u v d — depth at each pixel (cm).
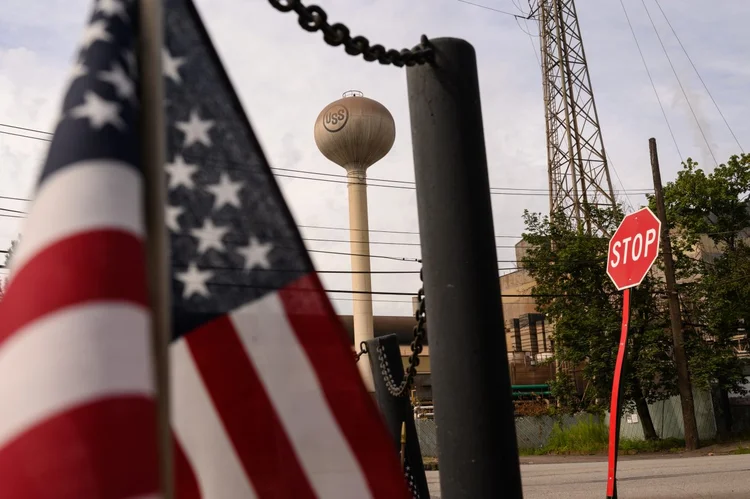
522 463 2427
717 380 2956
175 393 180
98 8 144
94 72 137
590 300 3053
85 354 118
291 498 178
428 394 3794
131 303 124
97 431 115
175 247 180
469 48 260
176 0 186
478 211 249
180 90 183
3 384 118
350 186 3703
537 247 3281
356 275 3606
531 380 4359
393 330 4691
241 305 183
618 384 471
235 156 186
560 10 5141
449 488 236
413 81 260
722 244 3716
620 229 491
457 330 241
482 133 258
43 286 121
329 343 187
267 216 187
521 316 4931
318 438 182
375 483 183
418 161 257
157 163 141
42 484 112
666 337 2975
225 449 178
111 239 126
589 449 3014
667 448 2855
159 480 121
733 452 2495
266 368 182
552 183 4988
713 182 3234
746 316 2939
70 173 128
